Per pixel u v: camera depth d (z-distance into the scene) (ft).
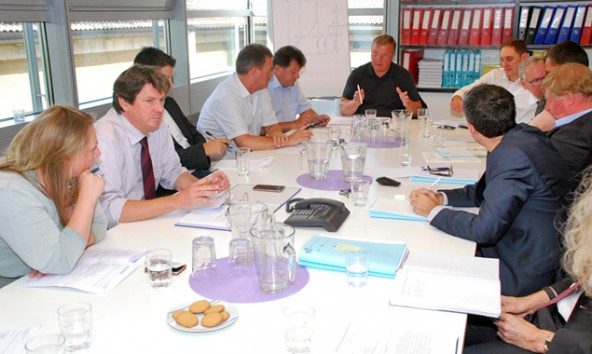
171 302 4.60
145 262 5.32
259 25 19.75
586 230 4.24
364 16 17.93
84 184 5.51
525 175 5.92
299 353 3.82
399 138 11.21
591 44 15.67
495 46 16.42
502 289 6.16
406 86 14.80
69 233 5.23
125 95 7.44
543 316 5.48
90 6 11.84
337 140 10.52
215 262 5.23
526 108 13.21
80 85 12.67
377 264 5.09
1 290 4.87
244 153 8.83
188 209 6.96
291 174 8.64
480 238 5.88
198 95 16.40
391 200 7.13
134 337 4.06
